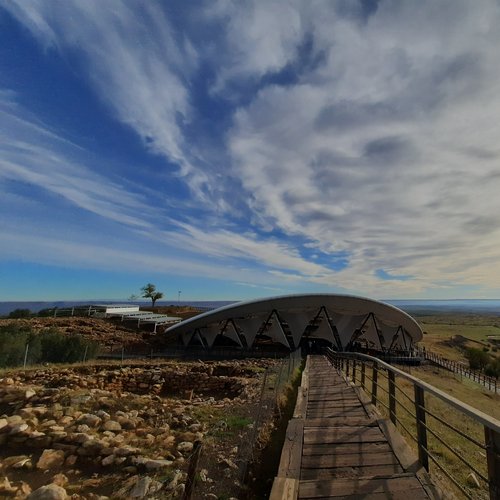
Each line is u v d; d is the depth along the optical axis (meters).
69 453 6.78
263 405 9.88
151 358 29.50
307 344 42.53
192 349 37.38
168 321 49.09
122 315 47.09
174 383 16.31
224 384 15.87
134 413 9.34
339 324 42.38
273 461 6.58
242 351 37.25
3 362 18.72
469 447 9.48
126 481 5.79
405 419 10.98
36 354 21.69
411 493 4.29
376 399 8.96
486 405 19.53
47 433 7.35
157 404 10.50
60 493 5.21
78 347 24.45
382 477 4.71
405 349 48.00
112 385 15.13
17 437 7.26
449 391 22.05
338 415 8.13
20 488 5.59
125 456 6.60
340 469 5.12
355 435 6.45
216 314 39.47
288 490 4.36
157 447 7.18
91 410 9.33
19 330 28.12
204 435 7.84
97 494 5.51
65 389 10.88
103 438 7.30
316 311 41.03
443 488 4.43
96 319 42.75
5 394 10.09
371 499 4.18
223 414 9.70
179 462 6.35
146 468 6.19
